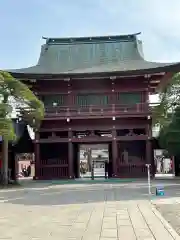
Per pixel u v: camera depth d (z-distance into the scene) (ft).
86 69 181.16
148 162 164.35
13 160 166.50
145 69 165.78
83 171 243.40
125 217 52.65
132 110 166.71
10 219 53.47
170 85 135.13
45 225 47.42
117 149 169.68
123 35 205.36
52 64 194.80
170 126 135.85
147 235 39.60
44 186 129.39
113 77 170.30
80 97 176.04
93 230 43.14
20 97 126.62
